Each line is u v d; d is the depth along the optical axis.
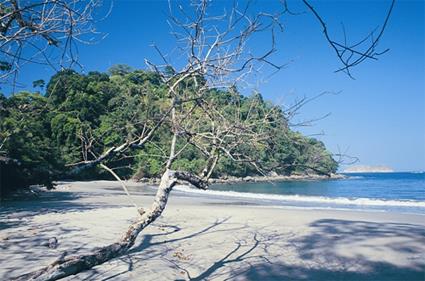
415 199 32.81
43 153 19.78
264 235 11.35
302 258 8.64
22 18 3.24
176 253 8.80
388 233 11.87
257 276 7.26
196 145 4.59
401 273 7.61
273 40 3.63
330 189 50.84
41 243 9.45
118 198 25.23
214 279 7.05
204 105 4.35
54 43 3.41
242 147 4.58
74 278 6.81
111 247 3.14
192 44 3.61
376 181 76.50
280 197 33.72
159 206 3.77
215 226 13.01
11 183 20.52
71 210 16.84
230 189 49.38
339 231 12.21
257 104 4.42
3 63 3.50
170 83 3.96
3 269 7.12
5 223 12.73
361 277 7.34
